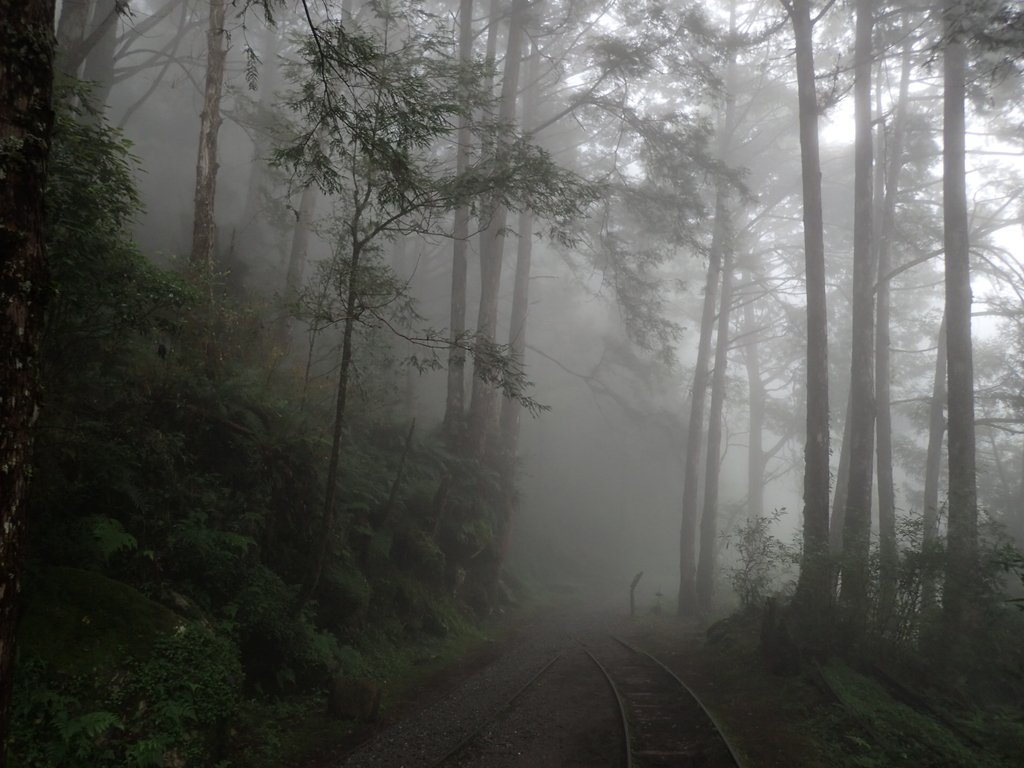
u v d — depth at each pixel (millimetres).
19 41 3869
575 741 8547
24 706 5227
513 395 10547
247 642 8508
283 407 11344
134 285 7426
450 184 9891
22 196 3795
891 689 10883
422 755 7566
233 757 6762
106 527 6875
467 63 12188
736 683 11570
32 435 3836
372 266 10039
